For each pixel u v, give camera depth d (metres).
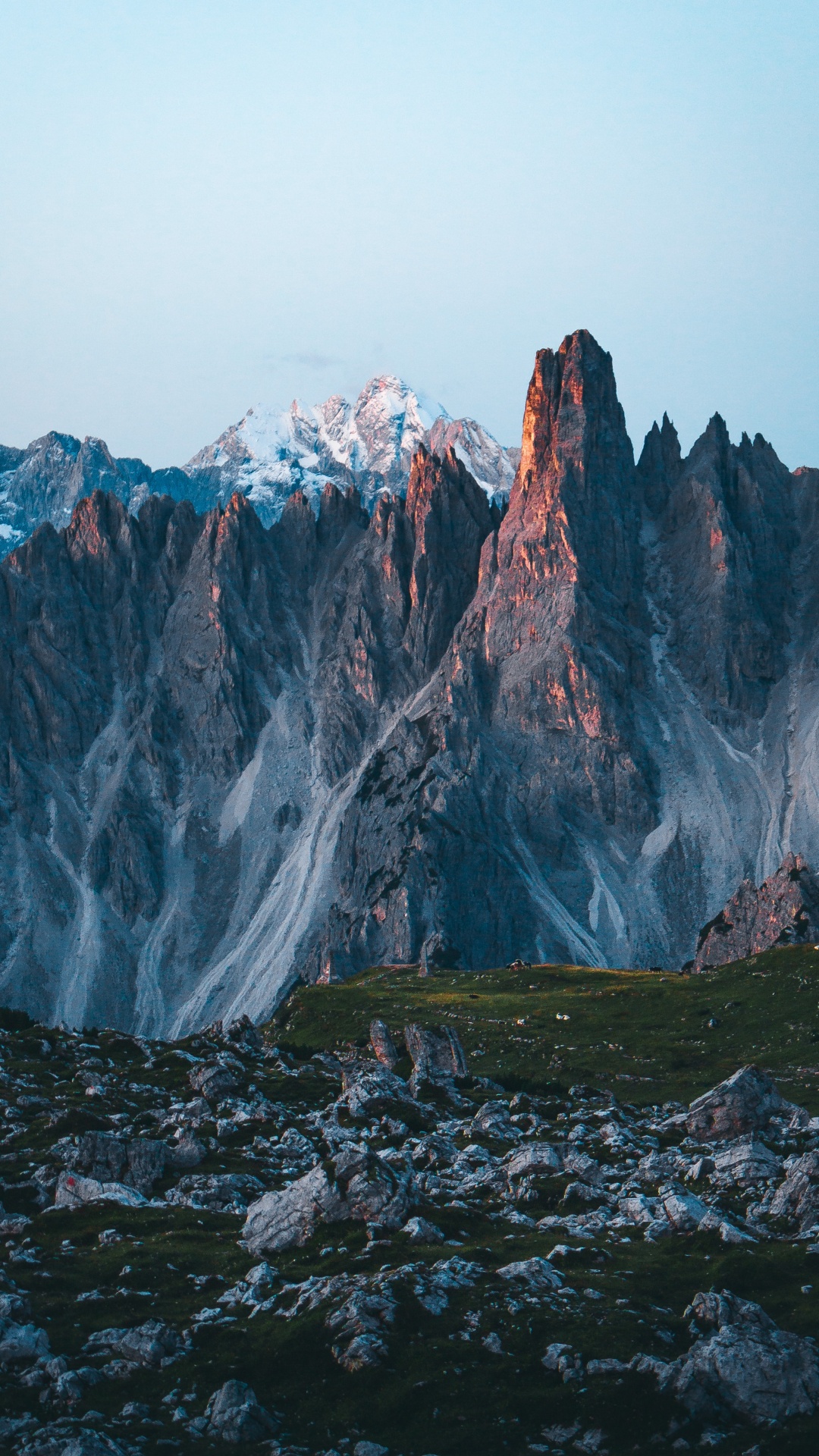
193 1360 43.62
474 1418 39.22
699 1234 50.50
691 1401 38.78
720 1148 67.00
